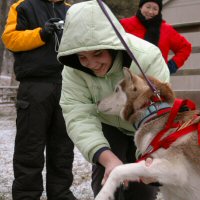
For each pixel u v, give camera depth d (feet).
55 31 13.46
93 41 8.61
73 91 9.96
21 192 13.51
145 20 17.15
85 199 15.62
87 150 9.24
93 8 8.68
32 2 13.99
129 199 10.87
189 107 9.07
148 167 8.30
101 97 9.89
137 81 9.12
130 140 11.01
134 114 9.10
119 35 8.41
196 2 26.11
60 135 14.08
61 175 14.25
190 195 8.79
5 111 45.11
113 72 9.58
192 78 26.14
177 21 26.91
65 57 9.46
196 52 26.20
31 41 13.23
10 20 13.74
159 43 17.26
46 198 15.76
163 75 9.97
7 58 100.94
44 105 13.51
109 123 10.41
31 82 13.51
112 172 8.41
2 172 19.10
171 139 8.54
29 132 13.42
